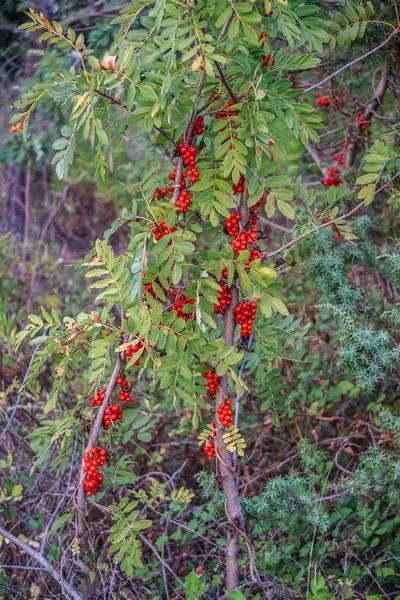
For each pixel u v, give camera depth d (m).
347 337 3.23
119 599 3.32
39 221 8.33
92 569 3.30
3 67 7.89
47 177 8.72
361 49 3.72
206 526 3.90
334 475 4.19
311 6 2.86
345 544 3.57
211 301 2.71
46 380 4.98
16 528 3.83
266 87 2.84
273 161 2.88
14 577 3.67
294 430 4.42
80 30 6.36
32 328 3.06
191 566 3.79
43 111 6.71
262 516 3.30
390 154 3.11
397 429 3.29
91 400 3.21
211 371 2.93
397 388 4.10
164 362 2.66
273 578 3.34
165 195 3.02
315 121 2.86
